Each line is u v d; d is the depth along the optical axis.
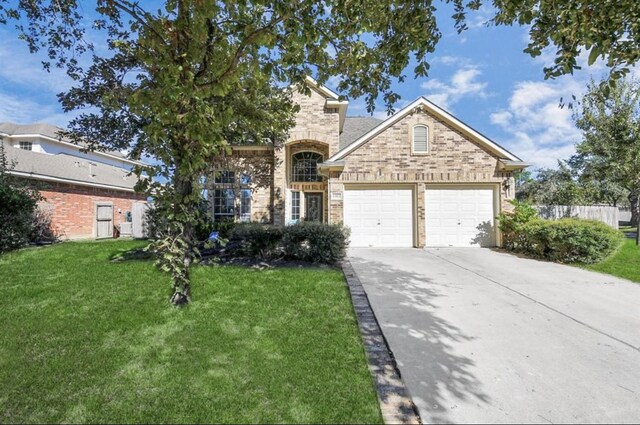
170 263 5.35
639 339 4.52
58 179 15.20
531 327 4.88
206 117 4.32
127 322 4.86
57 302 5.67
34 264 8.29
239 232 9.29
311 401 3.16
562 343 4.38
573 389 3.38
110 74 9.36
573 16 3.82
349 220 12.65
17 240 10.16
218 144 5.11
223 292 6.17
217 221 14.96
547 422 2.90
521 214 11.56
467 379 3.53
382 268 8.65
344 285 6.71
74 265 8.22
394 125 12.61
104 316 5.07
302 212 16.17
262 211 15.71
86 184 17.02
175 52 4.13
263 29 4.10
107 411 3.06
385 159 12.56
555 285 7.15
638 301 6.11
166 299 5.77
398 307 5.62
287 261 8.77
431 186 12.59
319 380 3.48
